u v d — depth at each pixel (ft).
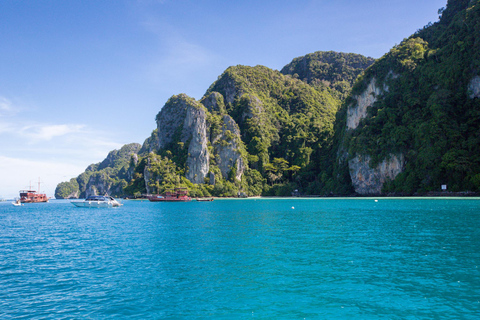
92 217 250.78
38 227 183.83
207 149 614.75
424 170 364.17
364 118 468.34
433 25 524.11
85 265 85.40
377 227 140.46
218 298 60.03
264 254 92.58
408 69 438.40
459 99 374.63
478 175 315.99
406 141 396.16
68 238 135.64
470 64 372.38
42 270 81.82
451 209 210.59
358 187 451.94
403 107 419.74
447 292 60.70
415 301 56.95
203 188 571.28
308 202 370.94
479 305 54.90
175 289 64.95
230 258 88.58
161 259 89.15
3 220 241.96
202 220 188.24
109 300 59.93
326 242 108.68
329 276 71.41
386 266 77.92
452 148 346.13
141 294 62.75
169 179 565.94
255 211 250.98
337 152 544.21
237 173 620.08
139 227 164.14
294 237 119.65
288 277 71.31
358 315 52.16
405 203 281.95
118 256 94.68
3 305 58.44
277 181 630.33
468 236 113.29
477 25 372.38
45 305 58.23
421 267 76.28
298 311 54.08
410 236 115.85
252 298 59.77
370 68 491.31
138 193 584.81
